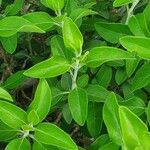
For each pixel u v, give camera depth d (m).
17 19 0.32
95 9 0.43
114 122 0.28
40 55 0.46
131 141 0.24
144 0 0.43
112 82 0.39
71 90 0.32
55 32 0.44
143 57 0.29
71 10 0.38
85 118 0.30
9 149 0.29
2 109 0.29
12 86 0.37
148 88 0.36
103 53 0.30
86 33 0.43
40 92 0.29
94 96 0.33
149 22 0.35
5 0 0.46
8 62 0.48
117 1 0.33
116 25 0.36
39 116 0.29
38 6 0.48
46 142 0.28
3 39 0.37
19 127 0.29
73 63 0.31
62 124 0.40
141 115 0.33
